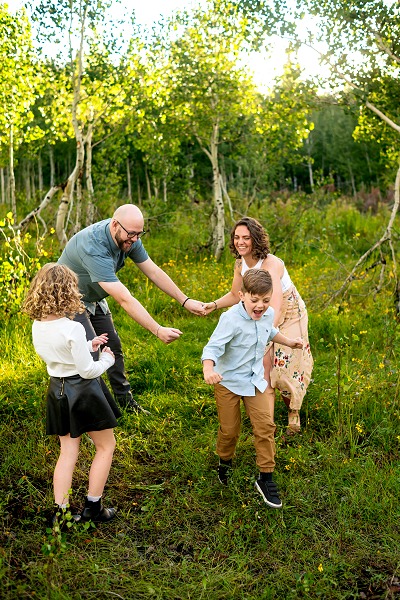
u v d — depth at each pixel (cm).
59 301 340
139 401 534
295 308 459
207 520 373
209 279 937
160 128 1262
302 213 1306
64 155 3119
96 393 353
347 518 373
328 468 420
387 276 915
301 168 3981
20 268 706
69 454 354
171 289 482
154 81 1136
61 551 320
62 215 1005
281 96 962
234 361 384
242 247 436
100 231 423
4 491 388
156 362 599
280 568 329
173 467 428
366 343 672
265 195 1508
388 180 2095
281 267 448
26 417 491
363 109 895
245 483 409
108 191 1347
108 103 1132
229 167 2636
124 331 707
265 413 382
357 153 3544
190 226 1347
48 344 345
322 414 503
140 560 332
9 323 690
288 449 445
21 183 3105
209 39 1148
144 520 367
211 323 763
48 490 391
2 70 972
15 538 340
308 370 467
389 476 407
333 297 779
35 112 1727
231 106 1184
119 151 1359
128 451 447
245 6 801
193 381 575
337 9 759
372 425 486
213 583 316
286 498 390
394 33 784
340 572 330
